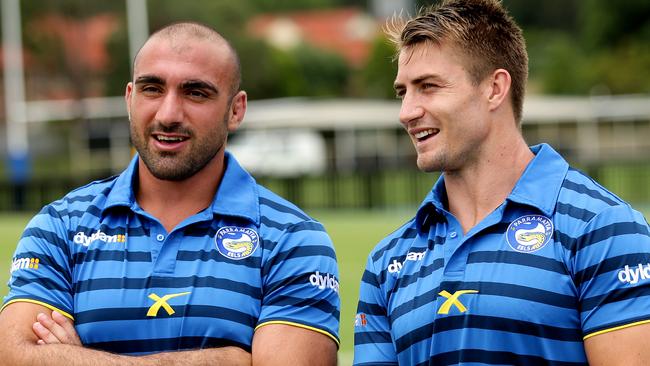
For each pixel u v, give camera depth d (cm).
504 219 400
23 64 5991
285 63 6406
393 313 419
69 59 5981
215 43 452
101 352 427
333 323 457
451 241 408
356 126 4041
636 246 383
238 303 438
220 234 449
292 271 450
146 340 432
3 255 1580
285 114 3975
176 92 441
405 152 4078
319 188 2652
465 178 411
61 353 427
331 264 462
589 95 6156
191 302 434
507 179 407
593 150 4081
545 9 9225
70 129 5056
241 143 3828
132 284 438
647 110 4266
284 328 442
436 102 405
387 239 437
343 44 8638
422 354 404
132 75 455
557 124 4241
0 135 5162
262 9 9562
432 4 424
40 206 2683
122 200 452
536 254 389
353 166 3750
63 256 452
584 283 383
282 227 455
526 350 383
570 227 389
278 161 3719
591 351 380
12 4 4647
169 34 449
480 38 405
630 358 375
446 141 405
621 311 378
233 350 431
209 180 457
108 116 4328
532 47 7794
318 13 9188
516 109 412
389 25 441
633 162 2527
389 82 6588
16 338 436
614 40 6944
